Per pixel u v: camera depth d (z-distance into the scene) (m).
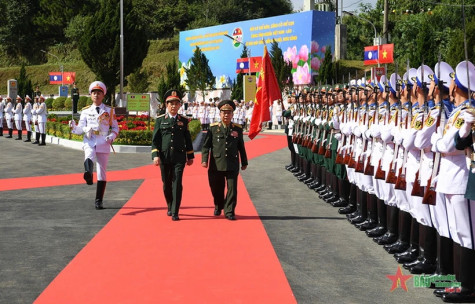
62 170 17.19
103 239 8.46
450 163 5.93
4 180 15.05
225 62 59.16
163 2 98.00
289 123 16.33
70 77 67.25
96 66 49.00
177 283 6.35
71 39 92.00
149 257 7.45
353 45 70.69
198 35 62.97
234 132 10.02
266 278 6.57
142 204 11.45
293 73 50.72
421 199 6.71
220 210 10.36
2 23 93.50
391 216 8.13
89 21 48.78
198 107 42.38
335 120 11.02
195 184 14.23
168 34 96.44
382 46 34.94
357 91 9.12
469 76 5.70
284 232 9.02
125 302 5.73
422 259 6.86
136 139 23.11
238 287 6.23
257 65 48.66
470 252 5.80
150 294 5.97
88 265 7.09
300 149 14.84
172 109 10.02
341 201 11.12
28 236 8.69
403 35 49.28
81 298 5.86
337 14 69.94
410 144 6.57
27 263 7.22
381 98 8.30
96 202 10.95
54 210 10.81
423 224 6.80
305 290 6.19
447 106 6.16
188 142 10.16
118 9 48.81
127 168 17.73
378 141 8.29
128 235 8.70
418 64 36.31
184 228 9.20
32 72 85.12
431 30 45.06
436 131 6.11
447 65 6.37
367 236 8.80
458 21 45.56
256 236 8.68
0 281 6.48
